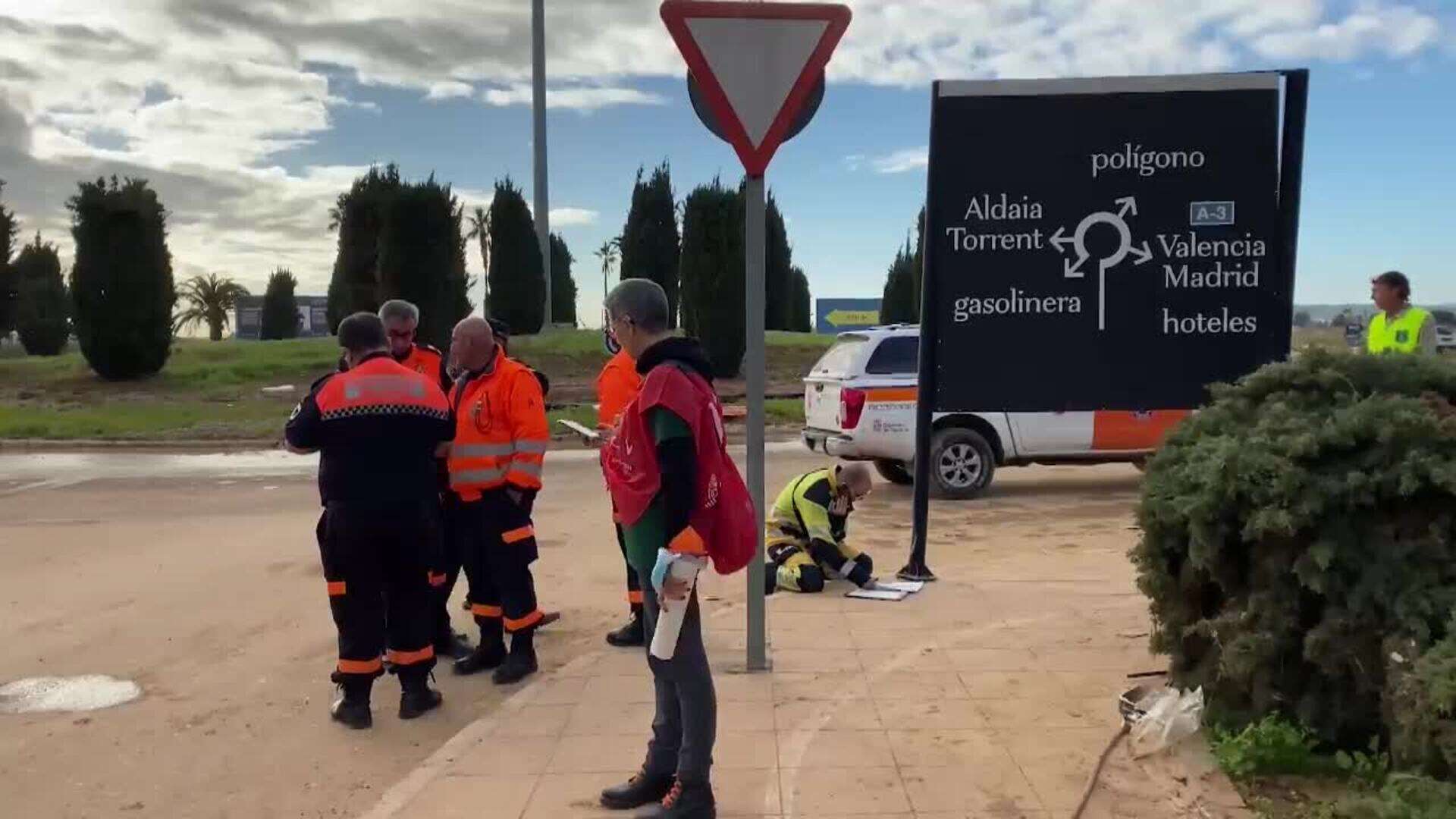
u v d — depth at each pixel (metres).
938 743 4.67
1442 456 3.94
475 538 6.34
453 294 29.25
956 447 12.50
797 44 5.43
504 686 6.24
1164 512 4.54
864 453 12.56
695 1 5.39
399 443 5.50
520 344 33.72
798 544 7.77
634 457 3.86
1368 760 3.91
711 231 30.92
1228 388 4.88
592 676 5.91
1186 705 4.52
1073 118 7.12
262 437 19.91
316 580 8.93
